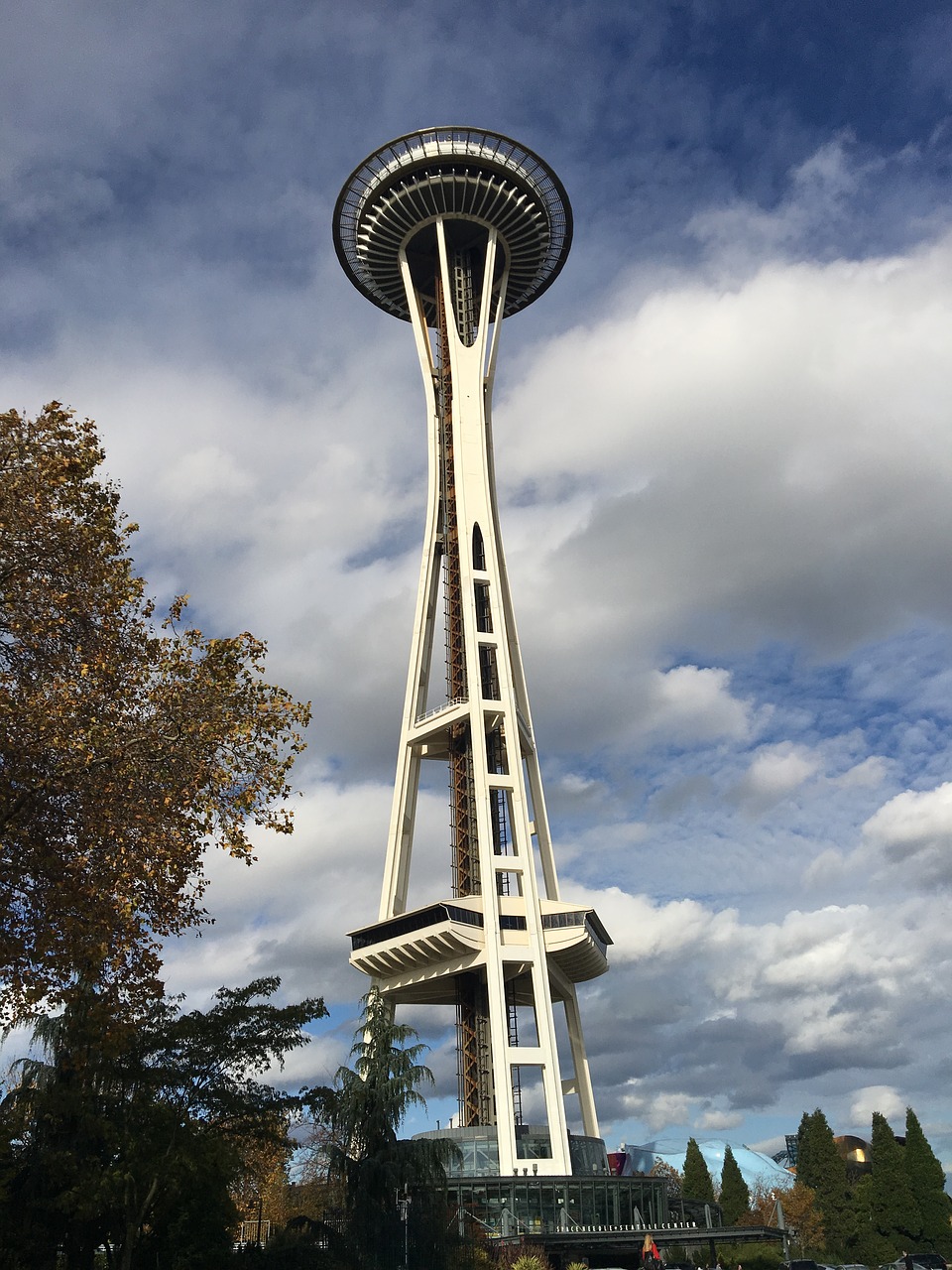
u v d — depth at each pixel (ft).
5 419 117.39
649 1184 346.95
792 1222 449.06
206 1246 184.75
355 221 433.89
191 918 124.98
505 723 383.45
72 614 118.21
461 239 447.42
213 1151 179.63
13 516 114.01
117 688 118.52
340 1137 227.61
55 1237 177.88
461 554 401.49
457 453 414.41
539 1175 322.14
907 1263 354.54
